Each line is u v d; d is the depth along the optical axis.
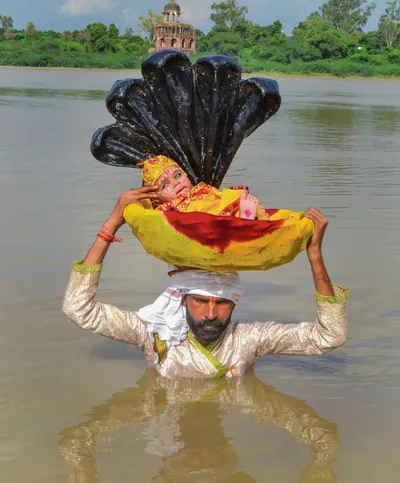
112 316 4.76
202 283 4.59
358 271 6.86
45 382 4.64
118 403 4.39
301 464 3.74
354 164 13.74
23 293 6.05
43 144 15.50
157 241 4.42
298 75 93.12
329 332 4.65
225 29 109.94
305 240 4.41
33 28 101.25
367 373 4.85
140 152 5.07
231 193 4.57
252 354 4.86
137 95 5.01
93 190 10.56
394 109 30.42
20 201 9.64
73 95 33.88
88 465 3.70
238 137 5.07
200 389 4.63
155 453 3.84
